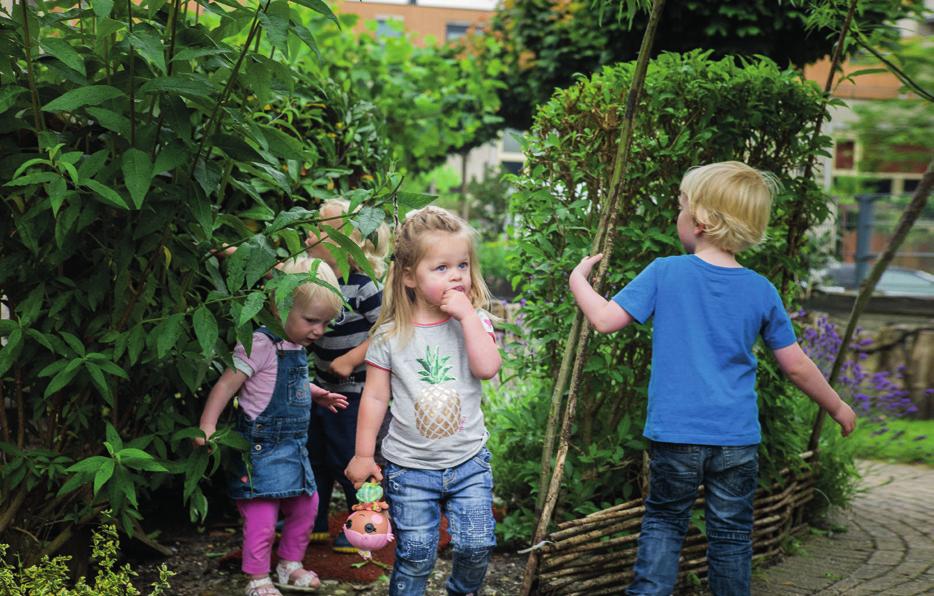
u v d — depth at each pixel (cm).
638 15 762
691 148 314
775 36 743
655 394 253
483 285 259
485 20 1148
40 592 222
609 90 315
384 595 297
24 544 252
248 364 275
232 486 282
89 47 232
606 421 341
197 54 202
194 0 214
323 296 277
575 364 279
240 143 228
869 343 776
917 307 863
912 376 819
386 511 260
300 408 288
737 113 313
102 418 260
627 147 274
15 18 217
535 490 325
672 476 251
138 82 221
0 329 222
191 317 256
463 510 241
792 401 352
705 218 256
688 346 249
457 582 249
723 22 727
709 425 245
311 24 734
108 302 249
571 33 955
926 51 689
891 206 973
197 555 330
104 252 238
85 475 227
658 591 250
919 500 460
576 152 323
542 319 328
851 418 261
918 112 1009
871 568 334
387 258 333
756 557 334
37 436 263
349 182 421
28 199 231
